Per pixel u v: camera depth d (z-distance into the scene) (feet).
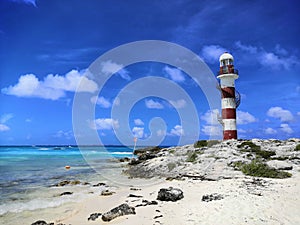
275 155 86.84
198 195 41.91
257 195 38.60
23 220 35.73
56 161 127.54
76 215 37.01
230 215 30.48
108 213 33.37
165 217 31.63
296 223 28.12
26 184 63.31
